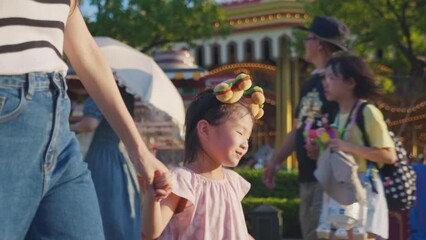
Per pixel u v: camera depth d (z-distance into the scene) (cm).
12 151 246
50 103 255
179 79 1094
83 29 289
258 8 2094
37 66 252
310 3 1789
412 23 1745
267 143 2403
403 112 2431
